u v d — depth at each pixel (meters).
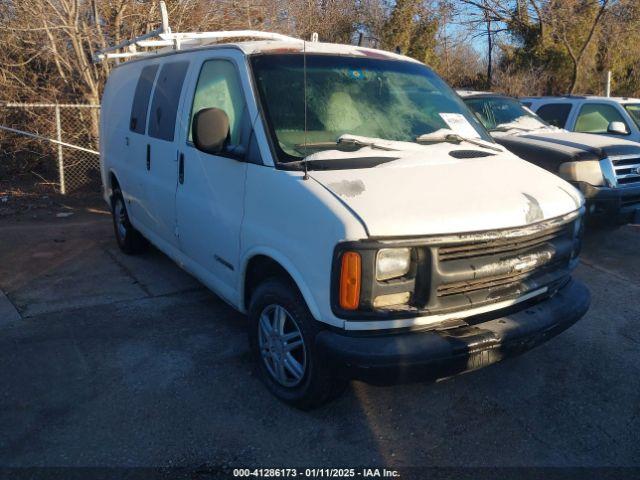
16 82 11.33
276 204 3.58
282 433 3.54
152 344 4.66
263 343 3.91
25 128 11.16
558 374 4.27
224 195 4.19
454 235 3.19
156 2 11.16
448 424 3.66
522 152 7.26
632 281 6.18
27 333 4.84
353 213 3.13
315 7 17.09
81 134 11.21
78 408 3.78
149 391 3.98
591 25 18.00
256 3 12.61
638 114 9.89
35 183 11.23
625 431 3.61
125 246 6.91
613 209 6.70
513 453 3.39
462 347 3.20
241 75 4.16
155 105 5.55
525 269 3.54
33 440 3.45
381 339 3.17
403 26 20.03
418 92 4.66
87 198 10.41
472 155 4.08
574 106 10.02
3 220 8.77
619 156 6.82
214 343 4.69
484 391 4.04
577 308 3.81
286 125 3.92
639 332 4.97
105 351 4.54
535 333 3.49
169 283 6.05
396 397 3.95
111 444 3.42
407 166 3.69
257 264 3.92
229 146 4.07
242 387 4.04
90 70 11.02
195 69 4.84
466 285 3.34
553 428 3.63
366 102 4.32
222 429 3.57
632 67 20.19
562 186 3.97
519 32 19.59
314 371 3.45
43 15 10.48
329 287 3.17
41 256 6.95
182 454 3.34
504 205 3.42
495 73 20.20
